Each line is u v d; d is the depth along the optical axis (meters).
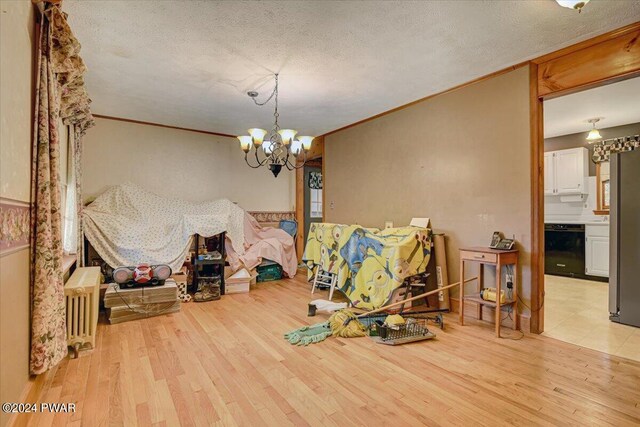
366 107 4.02
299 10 2.07
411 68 2.93
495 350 2.45
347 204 4.91
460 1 1.99
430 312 3.26
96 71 2.97
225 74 3.04
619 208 3.07
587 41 2.48
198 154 5.16
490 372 2.11
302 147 3.52
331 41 2.45
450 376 2.05
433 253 3.53
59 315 1.79
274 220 5.97
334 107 4.01
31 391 1.58
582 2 1.91
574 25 2.27
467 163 3.29
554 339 2.66
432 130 3.63
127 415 1.64
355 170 4.75
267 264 4.97
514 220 2.91
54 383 1.94
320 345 2.55
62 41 1.84
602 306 3.62
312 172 6.95
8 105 1.30
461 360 2.28
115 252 3.77
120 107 4.01
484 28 2.29
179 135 5.00
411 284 3.34
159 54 2.65
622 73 2.34
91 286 2.41
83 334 2.39
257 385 1.94
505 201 2.98
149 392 1.86
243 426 1.57
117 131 4.50
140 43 2.48
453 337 2.71
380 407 1.72
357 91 3.48
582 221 5.31
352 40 2.44
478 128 3.20
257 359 2.29
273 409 1.71
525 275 2.84
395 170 4.11
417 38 2.42
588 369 2.15
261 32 2.33
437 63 2.84
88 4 2.00
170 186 4.92
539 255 2.79
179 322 3.09
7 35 1.29
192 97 3.65
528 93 2.82
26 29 1.54
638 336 2.73
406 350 2.45
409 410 1.70
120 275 3.22
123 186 4.33
